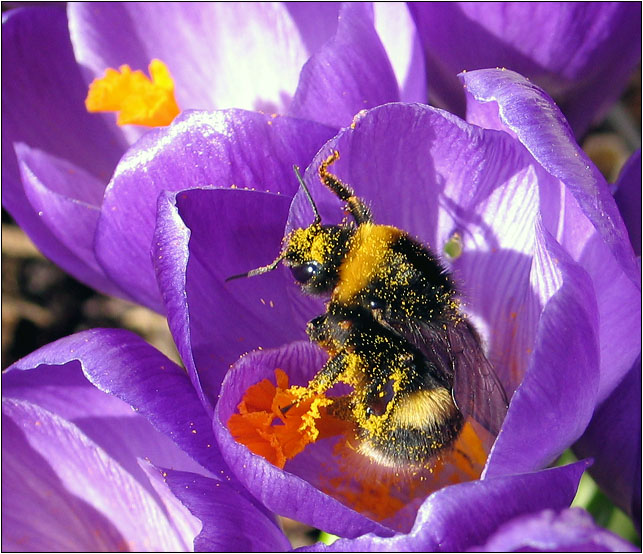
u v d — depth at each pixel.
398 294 0.14
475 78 0.13
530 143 0.13
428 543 0.12
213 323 0.13
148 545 0.14
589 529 0.11
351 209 0.13
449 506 0.12
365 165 0.13
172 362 0.13
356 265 0.14
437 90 0.16
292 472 0.14
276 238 0.14
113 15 0.16
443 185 0.14
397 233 0.14
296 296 0.14
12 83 0.16
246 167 0.14
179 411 0.13
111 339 0.13
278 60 0.16
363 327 0.14
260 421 0.13
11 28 0.16
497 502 0.12
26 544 0.14
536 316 0.14
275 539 0.13
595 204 0.13
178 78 0.16
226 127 0.14
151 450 0.14
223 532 0.12
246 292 0.14
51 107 0.16
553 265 0.13
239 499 0.13
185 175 0.14
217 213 0.13
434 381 0.14
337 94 0.14
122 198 0.14
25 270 0.21
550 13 0.15
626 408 0.13
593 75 0.16
